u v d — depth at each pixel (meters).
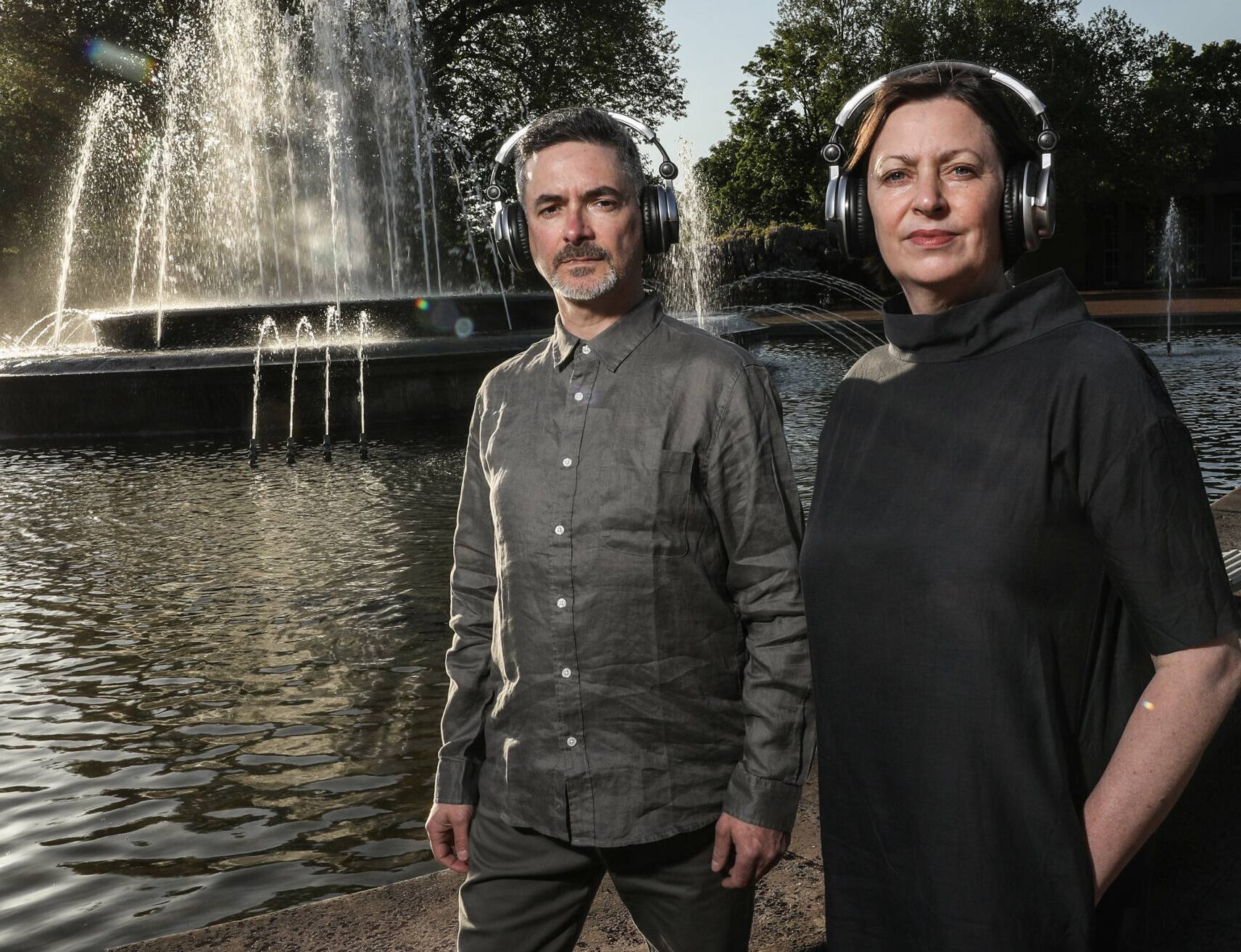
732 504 1.54
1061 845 1.20
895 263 1.41
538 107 32.38
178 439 12.98
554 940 1.65
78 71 30.44
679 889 1.57
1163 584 1.18
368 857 3.15
